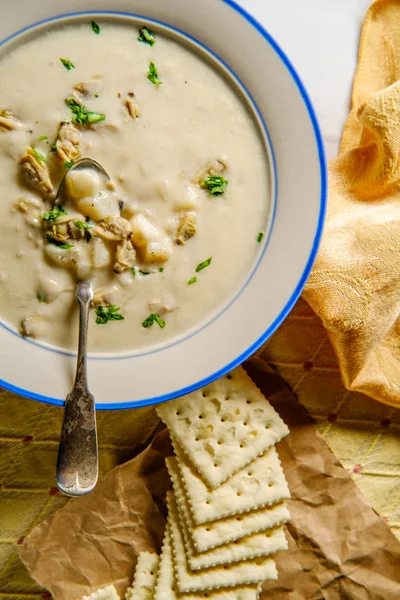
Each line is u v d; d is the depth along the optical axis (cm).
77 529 43
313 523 43
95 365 38
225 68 37
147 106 37
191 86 37
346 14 42
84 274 37
